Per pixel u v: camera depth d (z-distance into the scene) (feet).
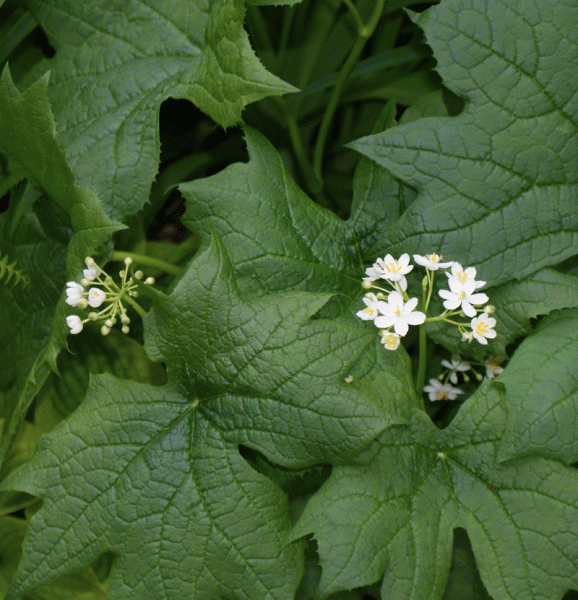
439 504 2.42
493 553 2.40
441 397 2.59
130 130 2.58
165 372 2.75
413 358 2.65
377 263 2.44
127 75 2.63
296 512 2.53
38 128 2.47
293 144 2.78
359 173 2.63
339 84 2.70
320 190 2.82
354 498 2.39
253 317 2.41
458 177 2.48
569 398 2.38
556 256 2.47
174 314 2.42
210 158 2.86
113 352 2.73
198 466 2.43
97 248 2.59
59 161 2.48
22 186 2.76
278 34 2.89
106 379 2.46
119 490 2.42
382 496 2.40
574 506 2.39
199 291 2.42
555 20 2.47
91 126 2.61
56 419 2.76
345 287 2.56
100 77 2.64
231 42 2.48
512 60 2.47
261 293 2.51
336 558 2.35
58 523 2.41
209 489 2.42
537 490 2.41
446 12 2.48
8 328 2.75
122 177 2.56
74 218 2.51
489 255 2.48
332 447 2.38
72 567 2.40
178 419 2.45
